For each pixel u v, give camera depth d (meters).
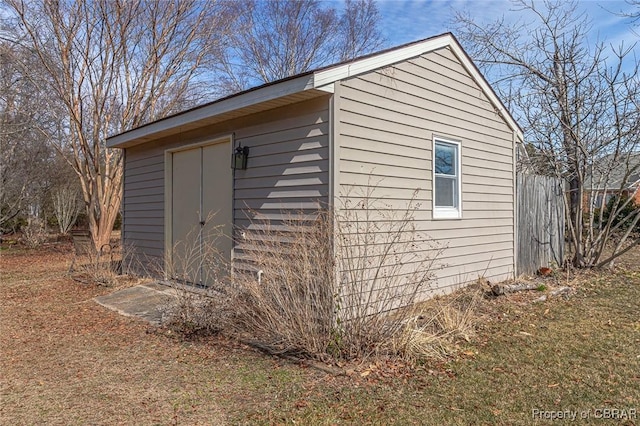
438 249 6.24
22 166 17.09
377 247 5.52
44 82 13.56
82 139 13.20
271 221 5.81
